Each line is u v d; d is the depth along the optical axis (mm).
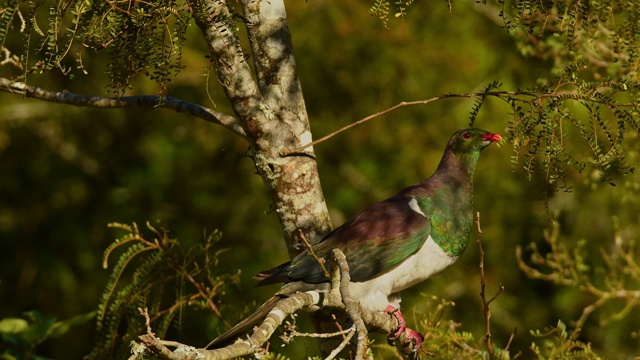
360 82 15836
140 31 5848
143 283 7691
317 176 6809
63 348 15320
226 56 6492
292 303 5148
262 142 6676
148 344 3990
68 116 16250
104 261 7488
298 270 6855
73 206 16438
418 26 16031
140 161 16484
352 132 15789
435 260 7488
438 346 7098
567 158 6223
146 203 16156
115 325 7496
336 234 7312
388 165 15867
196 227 15961
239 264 15461
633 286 14102
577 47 6836
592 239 14719
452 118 15781
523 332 15344
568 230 15078
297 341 10758
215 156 16125
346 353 6652
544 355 7164
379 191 15719
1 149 16312
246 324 6500
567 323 15188
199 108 6910
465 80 15680
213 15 6172
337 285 5543
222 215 15938
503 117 15320
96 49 5832
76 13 5609
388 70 15805
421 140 15812
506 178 15320
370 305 7254
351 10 15812
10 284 16188
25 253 16328
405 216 7402
